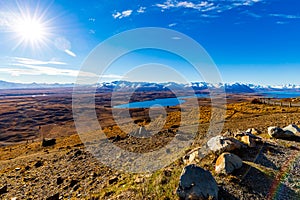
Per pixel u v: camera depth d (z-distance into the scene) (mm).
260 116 31266
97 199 9328
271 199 7242
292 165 9602
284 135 14234
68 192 11953
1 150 38688
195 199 6918
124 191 9047
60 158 20969
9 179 16406
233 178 8391
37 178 15703
